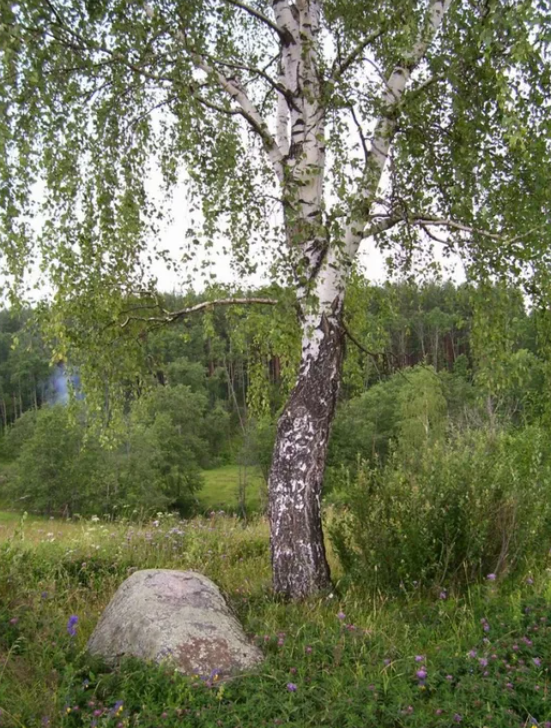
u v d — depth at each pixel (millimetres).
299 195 6141
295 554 5824
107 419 7887
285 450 5969
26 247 5977
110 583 6465
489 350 6711
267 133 6293
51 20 5340
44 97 5504
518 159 5766
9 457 61875
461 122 5941
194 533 8188
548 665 4117
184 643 4273
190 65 5707
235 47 8000
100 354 7199
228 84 6305
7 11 4797
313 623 5016
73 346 6836
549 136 5465
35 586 5922
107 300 6566
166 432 46562
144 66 5855
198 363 54375
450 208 6617
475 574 5875
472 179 6285
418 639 4758
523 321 6832
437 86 6125
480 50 5547
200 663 4152
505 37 5023
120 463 42219
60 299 6152
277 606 5383
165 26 5621
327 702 3662
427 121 6129
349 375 8703
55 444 40906
